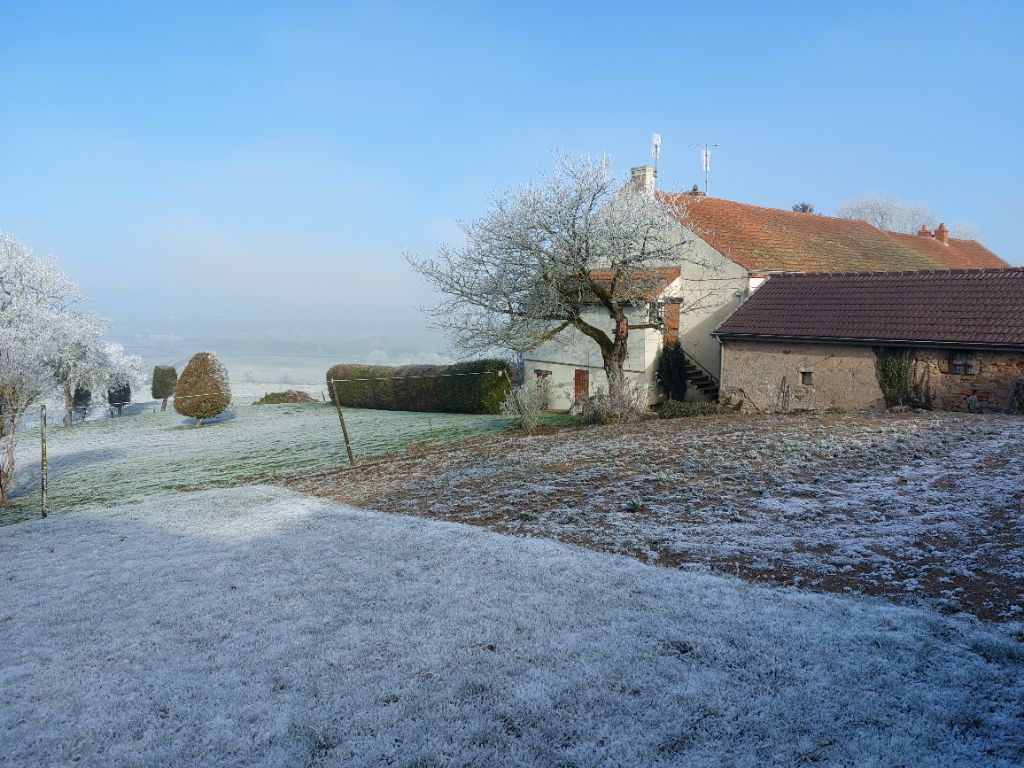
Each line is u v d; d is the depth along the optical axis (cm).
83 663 629
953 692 469
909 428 1445
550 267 2119
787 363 2159
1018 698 459
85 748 489
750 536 820
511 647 579
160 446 2612
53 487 1942
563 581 713
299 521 1111
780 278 2466
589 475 1227
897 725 440
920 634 544
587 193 2108
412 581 757
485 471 1378
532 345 2238
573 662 545
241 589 788
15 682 600
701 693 489
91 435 3061
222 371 3228
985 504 866
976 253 4356
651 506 985
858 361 2005
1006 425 1425
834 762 410
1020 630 540
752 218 3083
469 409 3114
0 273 3484
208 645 643
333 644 614
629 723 461
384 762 444
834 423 1595
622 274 2173
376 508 1173
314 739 473
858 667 505
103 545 1095
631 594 665
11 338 3125
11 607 810
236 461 2127
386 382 3522
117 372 4116
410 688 527
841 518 859
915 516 841
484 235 2222
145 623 712
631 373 2714
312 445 2348
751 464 1204
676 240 2612
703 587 669
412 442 2192
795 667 512
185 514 1277
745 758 418
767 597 636
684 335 2798
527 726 469
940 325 1884
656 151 3028
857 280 2272
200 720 511
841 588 654
